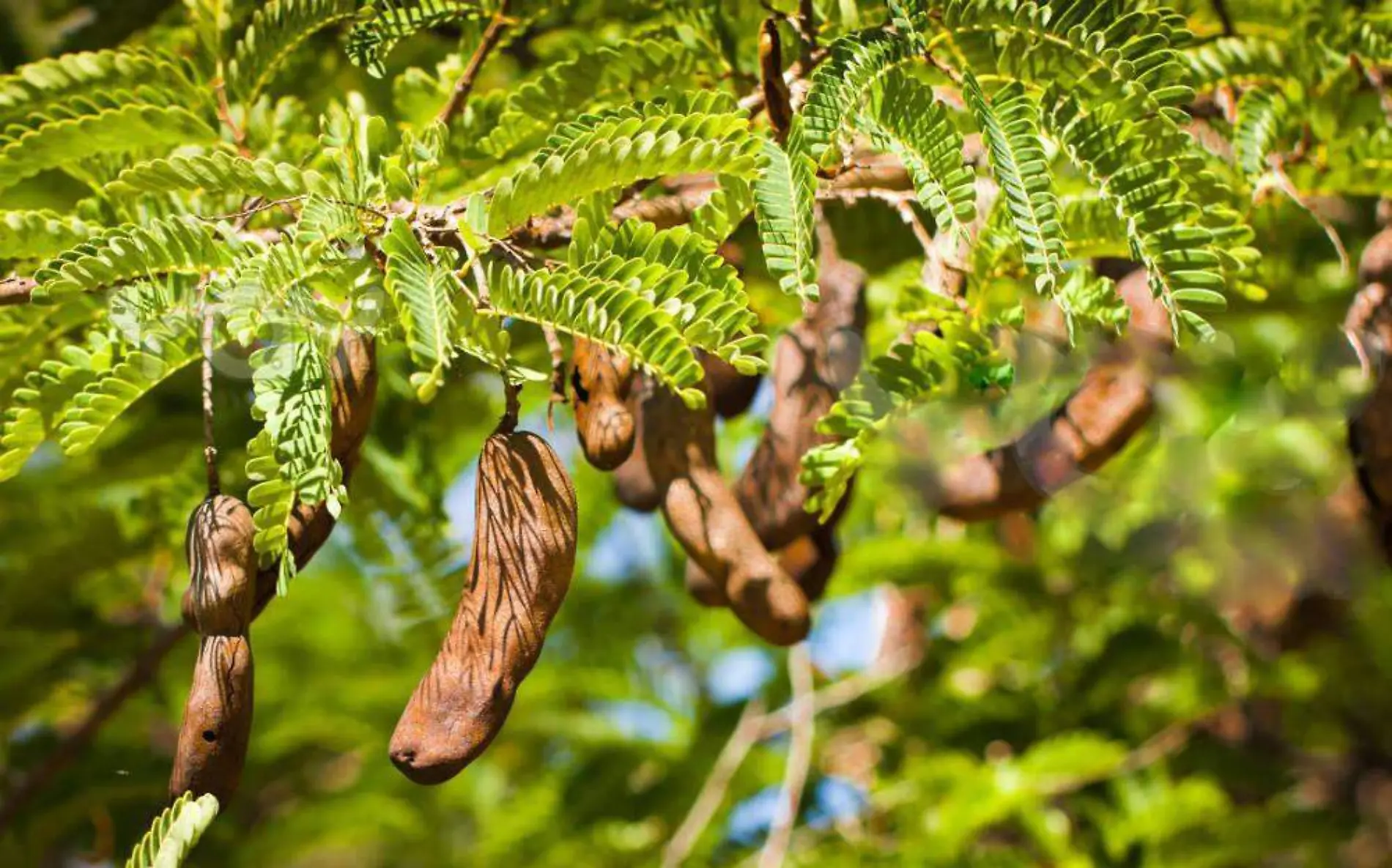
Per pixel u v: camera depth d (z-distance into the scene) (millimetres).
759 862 1688
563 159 976
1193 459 1305
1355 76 1163
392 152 1044
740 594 1067
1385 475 1132
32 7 1299
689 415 1082
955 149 1004
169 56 1144
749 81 1129
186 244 981
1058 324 1127
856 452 1039
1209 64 1155
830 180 1083
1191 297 995
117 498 1335
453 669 966
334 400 993
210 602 967
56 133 1096
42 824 1449
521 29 1144
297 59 1227
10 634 1363
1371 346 1138
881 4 1084
